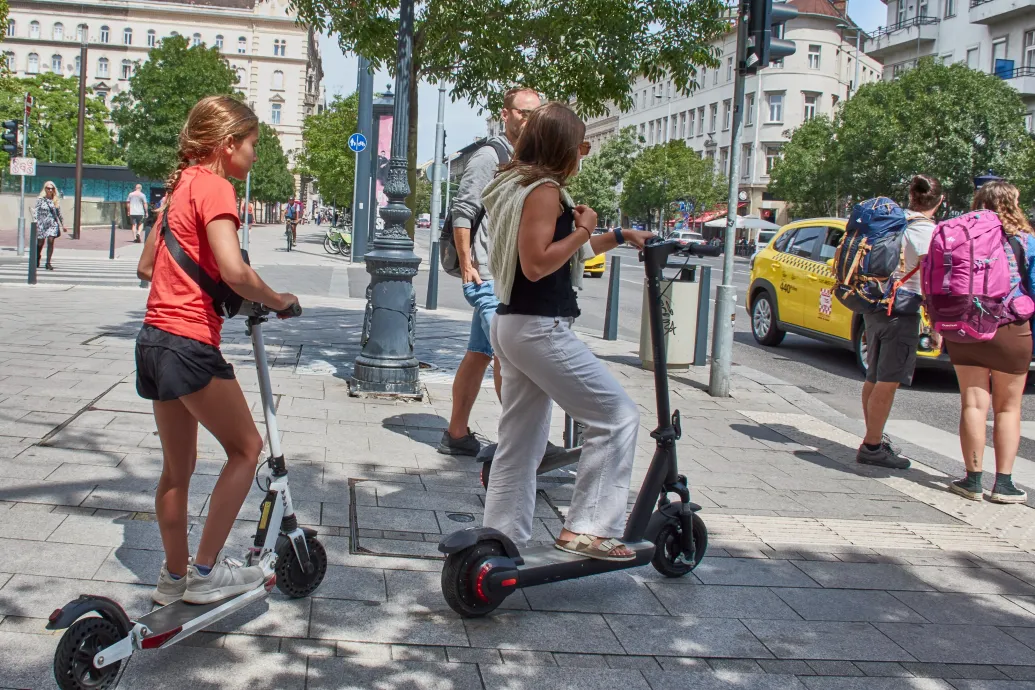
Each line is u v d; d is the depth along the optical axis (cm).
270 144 8406
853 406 922
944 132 3881
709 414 782
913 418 870
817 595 401
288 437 583
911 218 619
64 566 357
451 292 1903
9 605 322
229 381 304
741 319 1659
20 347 816
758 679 321
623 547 365
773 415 797
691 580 407
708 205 6800
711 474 592
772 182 5541
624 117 9850
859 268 629
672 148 6856
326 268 2473
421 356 959
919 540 488
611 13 874
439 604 360
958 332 561
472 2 862
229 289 302
